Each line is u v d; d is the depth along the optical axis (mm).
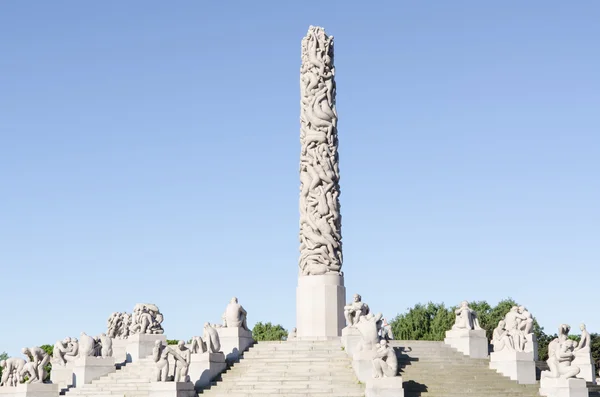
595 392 43562
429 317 92375
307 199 49031
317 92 50094
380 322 44219
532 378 41781
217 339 42938
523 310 45938
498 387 39875
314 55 50531
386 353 37125
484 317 89750
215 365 42031
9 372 47312
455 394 38188
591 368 47062
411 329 90375
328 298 47812
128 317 57562
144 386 43781
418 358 43125
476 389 39062
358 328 40281
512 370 41688
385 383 36594
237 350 44094
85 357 47469
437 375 40375
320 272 48094
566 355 39844
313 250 48469
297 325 48656
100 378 47281
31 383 45781
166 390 39594
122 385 44688
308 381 39250
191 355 41938
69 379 50219
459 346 46031
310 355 42594
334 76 51156
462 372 41469
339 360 41375
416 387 38375
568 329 42469
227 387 40250
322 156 49156
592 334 89625
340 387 38250
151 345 51656
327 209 48625
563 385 39125
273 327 103875
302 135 50188
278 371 41000
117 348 53094
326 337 45438
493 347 45844
